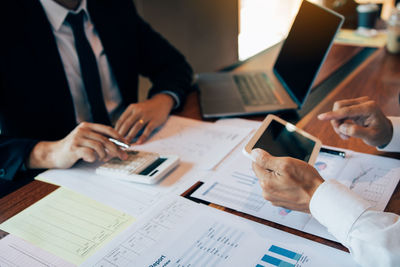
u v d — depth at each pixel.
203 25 2.39
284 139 0.61
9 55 0.91
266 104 0.95
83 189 0.67
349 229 0.45
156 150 0.81
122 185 0.68
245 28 3.57
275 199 0.52
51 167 0.76
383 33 1.57
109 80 1.16
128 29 1.17
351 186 0.60
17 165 0.75
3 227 0.59
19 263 0.51
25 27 0.92
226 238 0.51
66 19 0.99
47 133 1.00
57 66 0.97
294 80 0.98
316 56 0.87
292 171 0.50
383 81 1.08
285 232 0.52
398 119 0.67
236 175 0.67
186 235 0.53
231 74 1.21
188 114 0.99
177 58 1.25
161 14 2.08
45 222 0.59
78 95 1.08
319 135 0.80
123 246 0.52
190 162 0.74
